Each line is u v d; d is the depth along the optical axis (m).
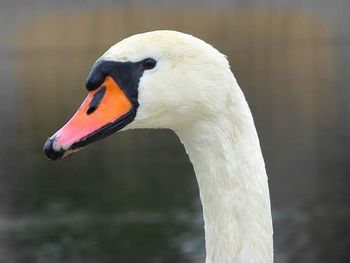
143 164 24.56
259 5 70.25
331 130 28.77
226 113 4.59
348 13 66.62
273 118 31.67
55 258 16.58
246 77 43.50
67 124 4.62
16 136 29.00
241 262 4.59
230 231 4.61
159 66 4.58
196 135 4.65
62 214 19.80
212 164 4.62
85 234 18.05
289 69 45.50
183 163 24.47
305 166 23.66
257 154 4.60
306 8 69.06
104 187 22.14
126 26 62.00
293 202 20.08
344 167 23.28
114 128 4.60
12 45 57.78
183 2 71.38
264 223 4.60
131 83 4.60
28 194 21.78
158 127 4.68
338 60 47.22
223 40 57.56
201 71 4.57
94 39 58.66
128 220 19.00
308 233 17.52
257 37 58.62
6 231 18.44
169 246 16.92
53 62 49.72
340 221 18.28
